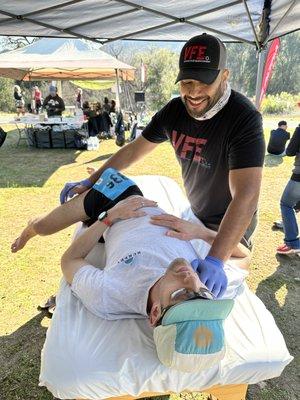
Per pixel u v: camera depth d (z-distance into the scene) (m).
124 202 1.76
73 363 1.13
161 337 1.01
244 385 1.25
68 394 1.14
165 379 1.14
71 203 1.91
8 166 6.28
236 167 1.52
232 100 1.55
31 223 1.96
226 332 1.27
